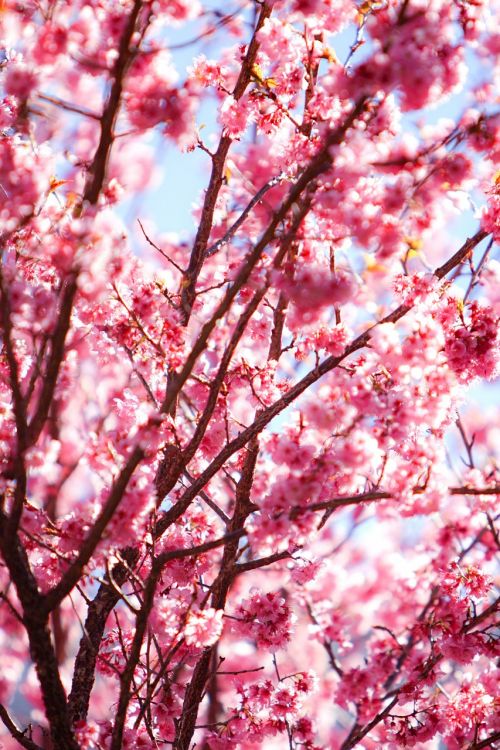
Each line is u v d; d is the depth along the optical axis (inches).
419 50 145.3
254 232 241.1
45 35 153.6
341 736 284.8
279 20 187.8
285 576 271.6
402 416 152.7
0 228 161.9
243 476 198.7
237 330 163.8
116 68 141.4
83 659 182.2
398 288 183.3
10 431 166.2
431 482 154.2
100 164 146.3
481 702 195.5
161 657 163.0
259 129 200.8
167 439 179.6
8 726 165.8
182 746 189.2
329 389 156.1
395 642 186.5
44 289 154.6
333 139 149.1
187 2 154.7
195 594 178.5
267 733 199.6
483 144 158.2
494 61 156.9
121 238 158.6
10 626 321.1
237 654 327.6
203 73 207.8
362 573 251.8
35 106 170.4
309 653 321.4
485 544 218.1
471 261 187.3
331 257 178.1
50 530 162.6
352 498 149.8
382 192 164.1
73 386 203.3
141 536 159.2
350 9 182.1
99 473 155.7
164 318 187.9
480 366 177.3
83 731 161.6
